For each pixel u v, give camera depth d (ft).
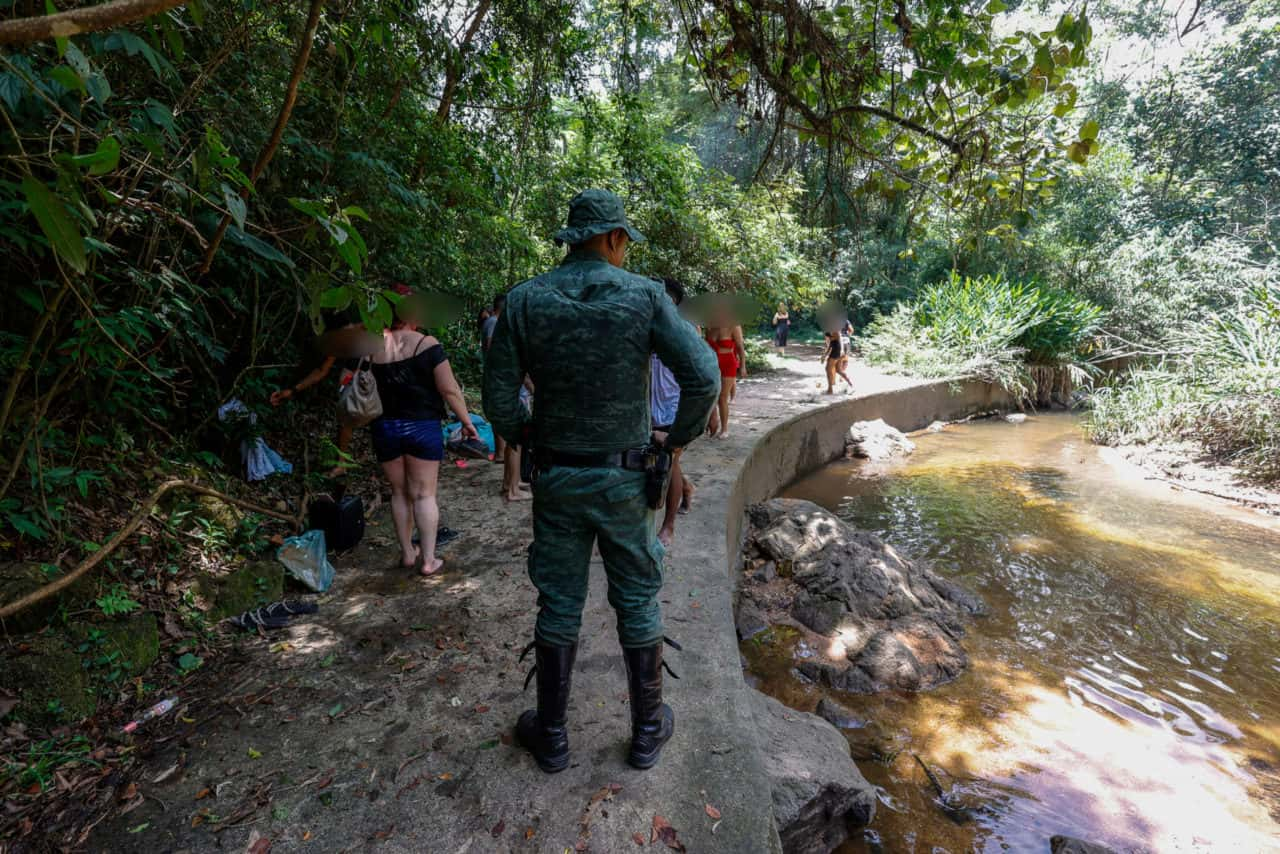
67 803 6.75
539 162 29.58
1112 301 57.88
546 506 6.70
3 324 9.68
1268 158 64.18
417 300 11.53
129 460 11.57
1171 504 25.48
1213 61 61.87
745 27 10.99
